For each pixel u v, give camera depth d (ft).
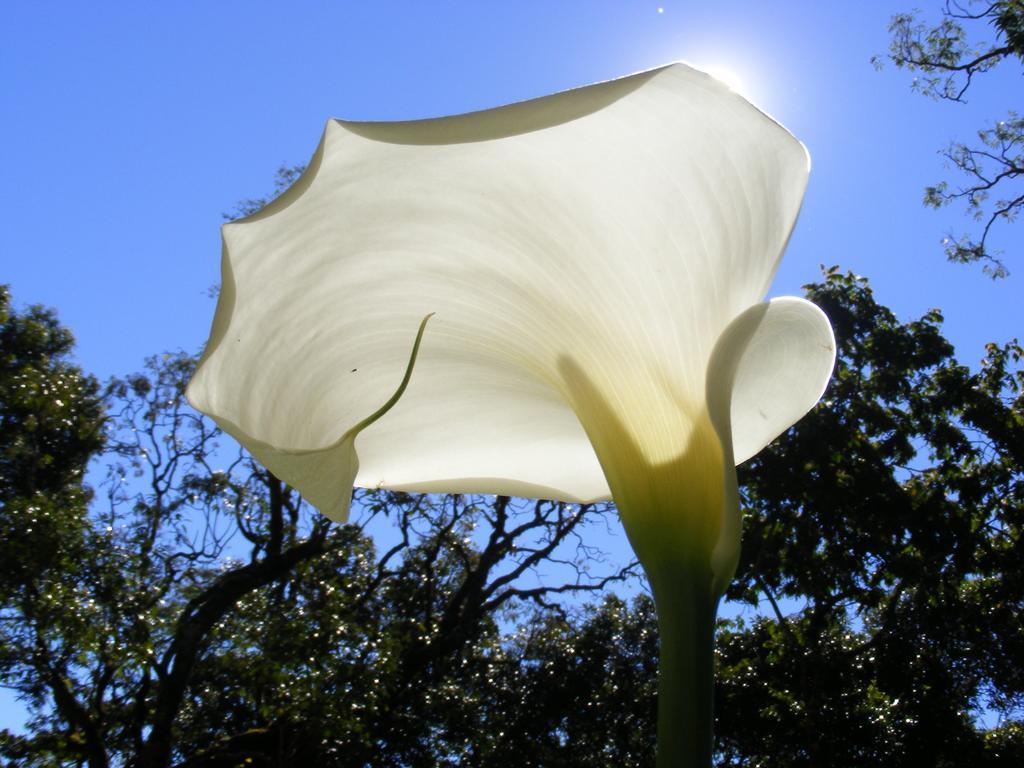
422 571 43.09
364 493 37.63
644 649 41.83
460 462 2.55
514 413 2.36
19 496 35.37
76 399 40.55
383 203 1.80
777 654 32.14
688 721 1.64
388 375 2.18
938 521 31.55
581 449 2.54
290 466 1.85
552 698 39.34
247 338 1.90
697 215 1.77
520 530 41.93
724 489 1.73
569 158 1.72
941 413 33.65
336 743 27.17
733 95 1.65
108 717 30.22
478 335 2.08
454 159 1.72
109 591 26.94
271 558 32.58
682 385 1.87
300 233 1.82
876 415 32.83
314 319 1.98
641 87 1.62
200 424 39.47
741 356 1.81
